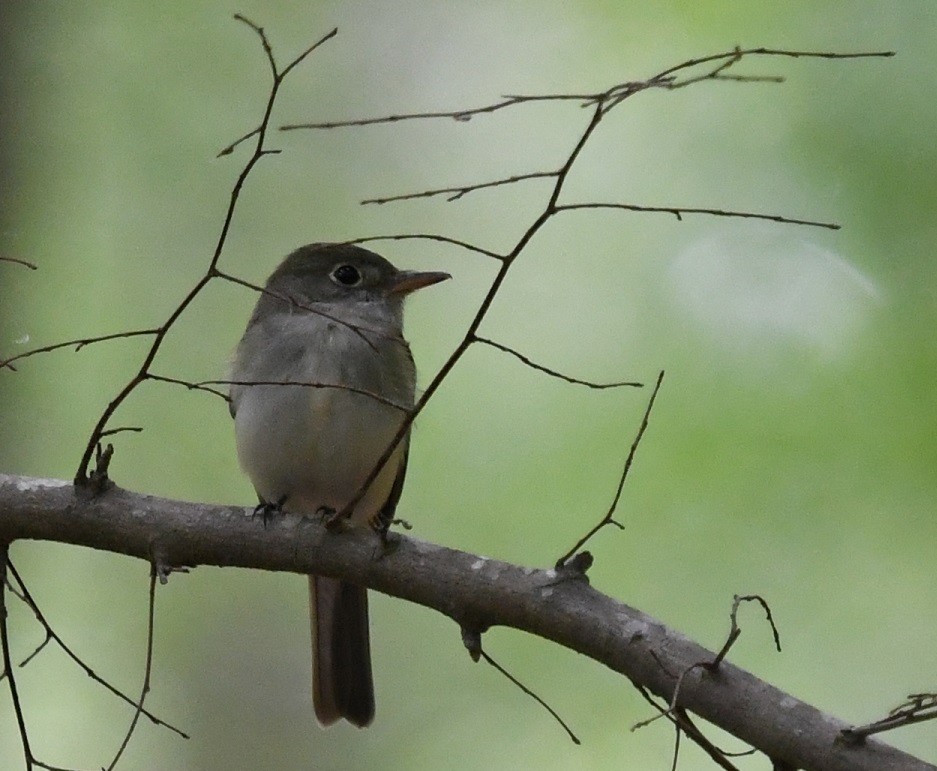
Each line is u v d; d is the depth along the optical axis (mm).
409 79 14031
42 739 12211
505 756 11836
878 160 11461
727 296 11594
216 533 7230
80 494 7262
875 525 11055
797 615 11039
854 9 11805
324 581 9586
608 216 12336
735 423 11281
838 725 6141
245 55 14062
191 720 12648
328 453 9312
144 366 6605
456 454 11852
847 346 11203
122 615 12859
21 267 10969
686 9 12516
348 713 9484
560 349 12039
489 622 6898
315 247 9297
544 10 13664
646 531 11297
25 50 11750
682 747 11469
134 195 13539
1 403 10461
